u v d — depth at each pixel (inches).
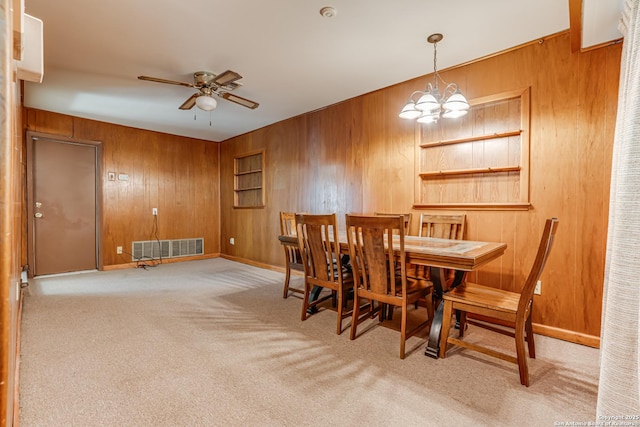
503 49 100.7
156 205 209.9
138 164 201.6
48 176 169.5
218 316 106.8
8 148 21.0
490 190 105.8
